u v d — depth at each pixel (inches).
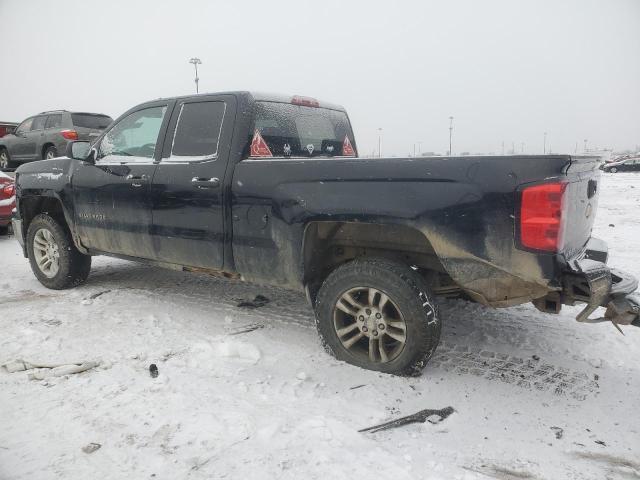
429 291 118.4
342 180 120.3
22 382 118.8
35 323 158.4
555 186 98.3
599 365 130.3
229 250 142.9
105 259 256.5
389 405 108.8
